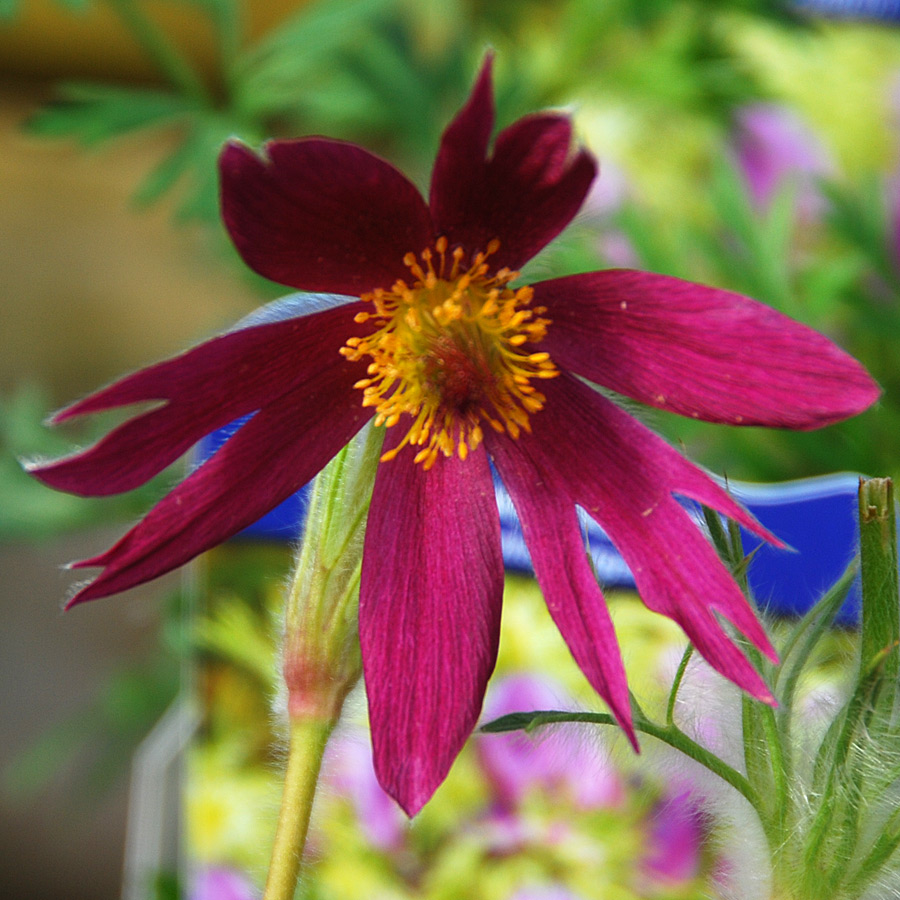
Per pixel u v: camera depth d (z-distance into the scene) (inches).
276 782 12.1
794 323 10.6
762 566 12.2
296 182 10.5
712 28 18.1
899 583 10.6
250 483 10.8
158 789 14.5
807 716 11.1
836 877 10.8
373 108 18.8
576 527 10.9
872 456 14.5
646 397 10.8
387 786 10.6
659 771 11.4
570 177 10.6
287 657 10.9
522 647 13.1
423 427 11.1
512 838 13.2
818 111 17.6
